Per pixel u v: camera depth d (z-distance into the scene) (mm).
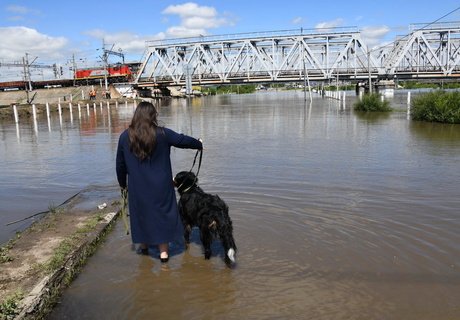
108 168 10672
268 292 4215
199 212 4902
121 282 4461
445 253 5047
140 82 79812
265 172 9617
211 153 12656
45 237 5480
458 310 3859
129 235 5746
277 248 5215
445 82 77375
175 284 4406
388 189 7930
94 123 26609
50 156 12883
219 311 3896
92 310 3934
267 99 72000
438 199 7250
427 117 22422
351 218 6277
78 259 4855
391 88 71312
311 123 22734
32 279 4273
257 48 75562
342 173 9398
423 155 11617
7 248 5121
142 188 4809
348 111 32500
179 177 5270
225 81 71562
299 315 3816
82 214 6492
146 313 3877
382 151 12438
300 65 72812
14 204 7512
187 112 37531
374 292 4184
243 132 19078
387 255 5000
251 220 6191
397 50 72875
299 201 7172
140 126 4727
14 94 74438
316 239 5484
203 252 5250
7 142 16844
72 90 74312
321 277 4492
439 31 65500
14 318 3564
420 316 3771
